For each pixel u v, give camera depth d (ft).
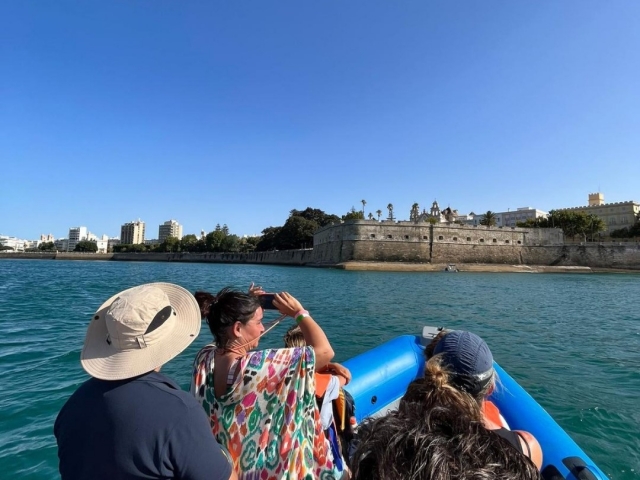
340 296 85.61
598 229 299.17
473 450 4.41
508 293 101.45
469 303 77.30
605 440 18.70
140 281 122.83
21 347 34.40
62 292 85.61
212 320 7.96
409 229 238.27
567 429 19.84
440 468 4.03
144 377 6.11
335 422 10.30
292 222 350.43
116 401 5.73
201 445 5.72
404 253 236.02
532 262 249.34
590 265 235.61
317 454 7.67
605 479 10.40
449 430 4.84
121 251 508.53
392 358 16.74
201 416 6.04
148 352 6.12
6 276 142.41
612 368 31.50
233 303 7.85
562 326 52.65
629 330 50.06
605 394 25.09
